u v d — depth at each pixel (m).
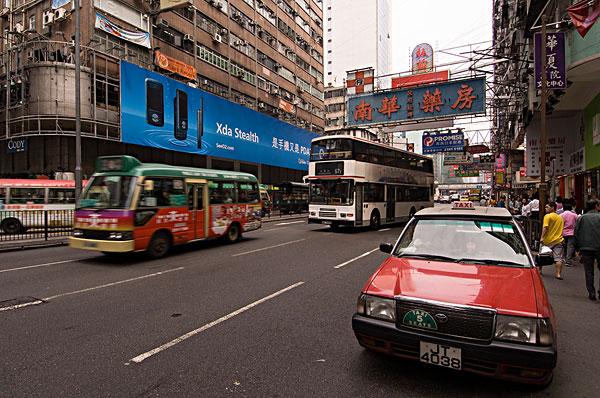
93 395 2.91
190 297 5.70
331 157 15.77
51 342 3.95
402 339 2.95
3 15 22.66
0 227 13.09
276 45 38.19
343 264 8.52
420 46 24.12
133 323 4.54
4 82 19.28
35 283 6.62
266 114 34.94
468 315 2.80
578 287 6.63
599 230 5.69
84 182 17.17
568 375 3.31
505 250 3.91
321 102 50.16
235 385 3.06
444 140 26.28
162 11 21.03
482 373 2.76
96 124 17.92
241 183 12.80
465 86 17.56
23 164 19.61
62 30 19.36
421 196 21.70
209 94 24.59
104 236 8.47
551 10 10.82
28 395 2.91
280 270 7.81
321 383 3.10
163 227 9.34
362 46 83.94
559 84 9.88
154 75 20.00
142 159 22.23
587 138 13.02
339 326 4.44
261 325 4.47
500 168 36.16
